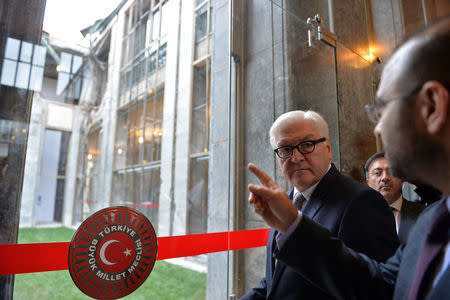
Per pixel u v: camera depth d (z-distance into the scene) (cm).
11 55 130
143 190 775
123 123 895
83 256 119
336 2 279
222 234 192
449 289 34
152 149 785
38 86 140
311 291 79
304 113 104
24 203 309
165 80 738
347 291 56
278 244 59
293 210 58
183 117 671
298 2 260
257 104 266
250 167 60
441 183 34
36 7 141
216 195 326
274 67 257
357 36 290
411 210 153
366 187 87
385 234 77
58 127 789
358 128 260
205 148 621
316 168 97
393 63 37
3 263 104
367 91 280
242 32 282
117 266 129
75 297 226
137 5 811
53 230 585
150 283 360
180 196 641
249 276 243
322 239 57
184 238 164
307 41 253
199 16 664
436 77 32
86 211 843
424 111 33
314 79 251
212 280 297
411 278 45
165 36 759
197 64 655
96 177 888
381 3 326
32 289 204
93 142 910
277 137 104
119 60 825
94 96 812
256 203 60
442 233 41
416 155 35
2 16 130
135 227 136
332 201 88
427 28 35
